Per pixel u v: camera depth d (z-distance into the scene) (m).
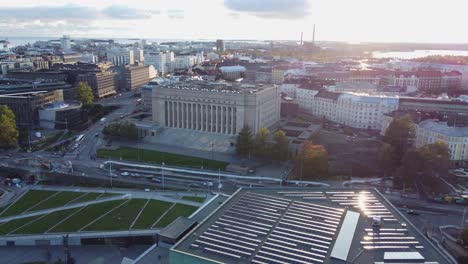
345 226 145.50
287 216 154.12
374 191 178.75
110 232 186.88
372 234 141.00
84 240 185.50
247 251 131.12
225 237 139.50
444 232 189.38
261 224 148.00
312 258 127.31
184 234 156.62
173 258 132.12
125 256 177.62
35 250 181.62
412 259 126.56
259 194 175.12
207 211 175.75
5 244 184.62
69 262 168.75
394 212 158.25
